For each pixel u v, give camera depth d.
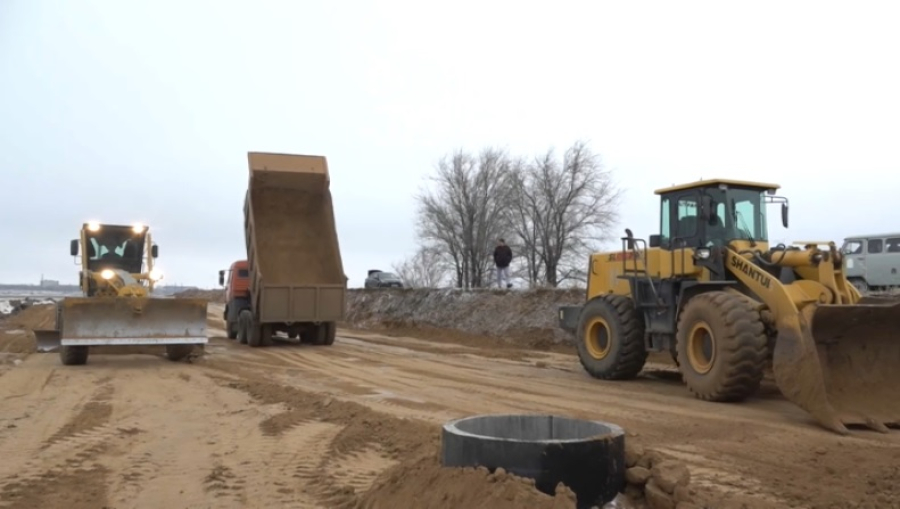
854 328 8.73
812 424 8.34
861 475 6.05
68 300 14.07
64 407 9.49
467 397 10.36
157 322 14.66
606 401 10.02
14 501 5.42
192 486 5.84
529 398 10.28
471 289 25.19
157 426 8.24
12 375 12.80
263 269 19.23
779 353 8.61
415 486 4.49
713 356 9.88
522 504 3.88
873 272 24.16
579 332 13.22
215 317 35.69
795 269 10.08
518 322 21.50
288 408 9.41
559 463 4.30
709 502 4.86
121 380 12.23
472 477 4.20
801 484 5.77
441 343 21.31
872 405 8.44
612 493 4.51
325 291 19.12
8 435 7.73
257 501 5.45
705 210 11.21
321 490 5.71
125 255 17.53
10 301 46.09
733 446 7.15
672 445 7.20
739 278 10.20
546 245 36.59
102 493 5.64
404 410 9.21
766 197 11.65
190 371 13.57
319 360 15.88
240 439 7.55
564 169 36.84
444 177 40.34
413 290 28.36
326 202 20.19
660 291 11.76
